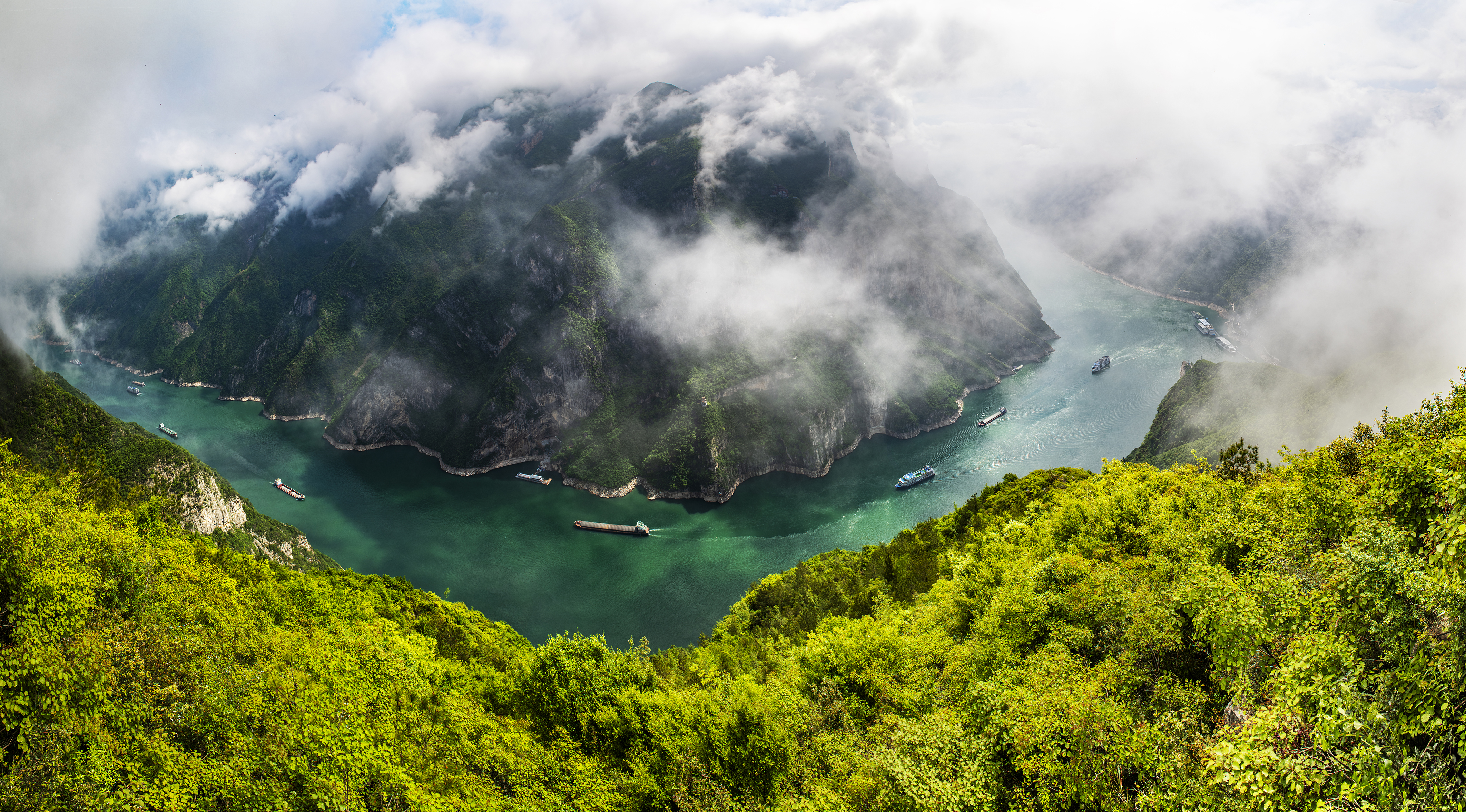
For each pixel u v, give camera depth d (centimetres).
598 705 5069
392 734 4300
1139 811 2906
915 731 4112
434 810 3803
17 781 3158
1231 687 3278
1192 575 4009
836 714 5203
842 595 9938
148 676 3997
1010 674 4312
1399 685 2322
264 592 7162
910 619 7188
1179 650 3825
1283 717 2456
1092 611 4700
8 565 4081
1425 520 3300
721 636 11062
